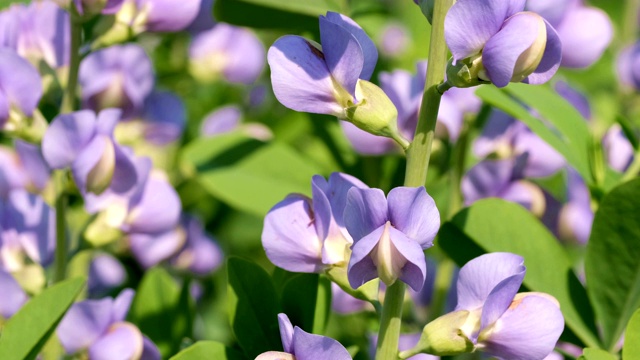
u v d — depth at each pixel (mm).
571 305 612
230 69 882
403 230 548
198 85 898
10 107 625
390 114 565
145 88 698
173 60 877
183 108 726
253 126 817
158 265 730
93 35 648
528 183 673
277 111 872
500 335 561
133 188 631
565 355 622
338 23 566
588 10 661
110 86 688
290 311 599
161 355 655
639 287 605
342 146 706
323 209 571
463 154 683
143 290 668
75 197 691
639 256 603
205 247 746
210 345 585
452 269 676
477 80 556
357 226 549
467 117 683
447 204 704
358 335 694
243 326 593
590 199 652
